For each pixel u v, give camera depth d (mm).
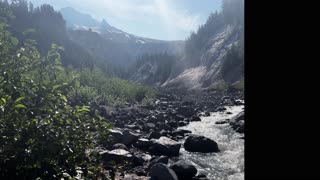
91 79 24859
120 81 30703
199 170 9062
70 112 5301
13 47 6090
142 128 15023
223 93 56438
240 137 14062
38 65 6008
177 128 16719
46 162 4680
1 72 5488
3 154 4418
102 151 9047
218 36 150125
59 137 4820
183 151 11469
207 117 21828
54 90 5500
